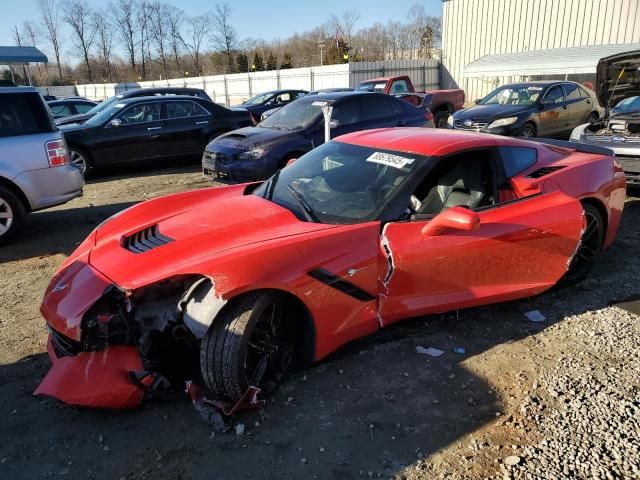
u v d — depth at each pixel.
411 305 3.29
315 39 64.69
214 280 2.59
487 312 3.88
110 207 7.61
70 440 2.62
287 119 8.23
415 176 3.42
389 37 64.94
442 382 3.04
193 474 2.39
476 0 27.05
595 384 2.97
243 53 62.91
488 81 26.22
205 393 2.77
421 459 2.46
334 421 2.73
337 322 3.01
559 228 3.74
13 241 6.03
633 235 5.56
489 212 3.57
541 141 4.72
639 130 7.03
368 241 3.09
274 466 2.43
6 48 23.64
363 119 8.28
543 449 2.49
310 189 3.63
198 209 3.61
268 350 2.85
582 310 3.90
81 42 68.88
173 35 68.19
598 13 22.61
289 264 2.78
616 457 2.42
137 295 2.71
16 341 3.63
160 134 10.48
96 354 2.79
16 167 5.76
